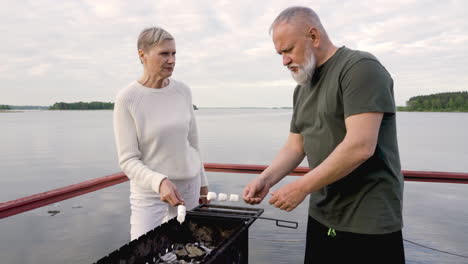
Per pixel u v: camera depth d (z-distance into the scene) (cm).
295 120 176
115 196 891
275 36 143
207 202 239
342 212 146
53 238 552
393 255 139
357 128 126
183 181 210
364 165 137
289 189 136
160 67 189
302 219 640
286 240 496
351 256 145
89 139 3497
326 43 144
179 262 152
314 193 162
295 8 141
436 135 3794
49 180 1327
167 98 202
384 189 137
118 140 194
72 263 457
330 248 155
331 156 131
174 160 203
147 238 147
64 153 2216
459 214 716
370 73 125
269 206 735
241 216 166
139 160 194
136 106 192
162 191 176
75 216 687
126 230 596
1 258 468
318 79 147
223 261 136
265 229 556
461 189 1025
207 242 171
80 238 553
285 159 180
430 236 549
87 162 1795
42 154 2169
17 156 2062
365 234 139
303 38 138
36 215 692
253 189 166
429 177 251
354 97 127
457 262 419
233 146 2506
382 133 135
